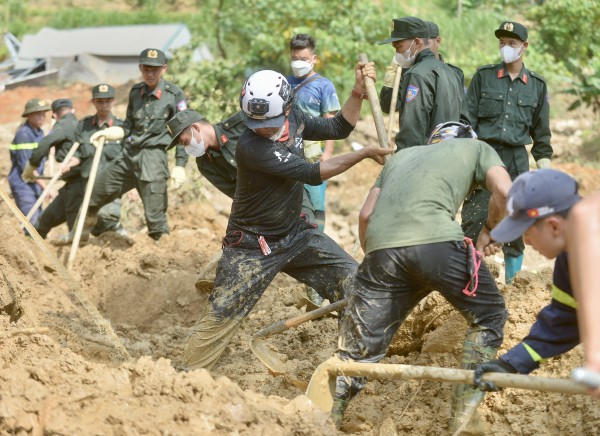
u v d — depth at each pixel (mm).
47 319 11969
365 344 8586
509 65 13445
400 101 12516
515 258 13148
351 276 10438
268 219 10258
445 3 40188
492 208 8594
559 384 6949
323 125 10664
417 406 9578
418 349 10711
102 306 14562
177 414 7484
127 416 7461
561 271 7098
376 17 29625
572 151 27688
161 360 7973
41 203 18125
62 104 18438
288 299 13602
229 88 28781
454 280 8375
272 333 10016
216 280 10391
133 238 18328
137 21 49625
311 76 14531
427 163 8578
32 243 14688
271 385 10281
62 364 8328
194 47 29172
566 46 32531
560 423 8633
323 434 7516
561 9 32344
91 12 51656
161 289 14477
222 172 11117
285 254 10406
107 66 41312
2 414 7551
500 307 8625
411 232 8359
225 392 7652
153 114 16453
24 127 19984
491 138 13336
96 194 16969
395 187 8578
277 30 29484
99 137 16062
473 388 8234
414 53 12445
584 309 5258
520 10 37625
